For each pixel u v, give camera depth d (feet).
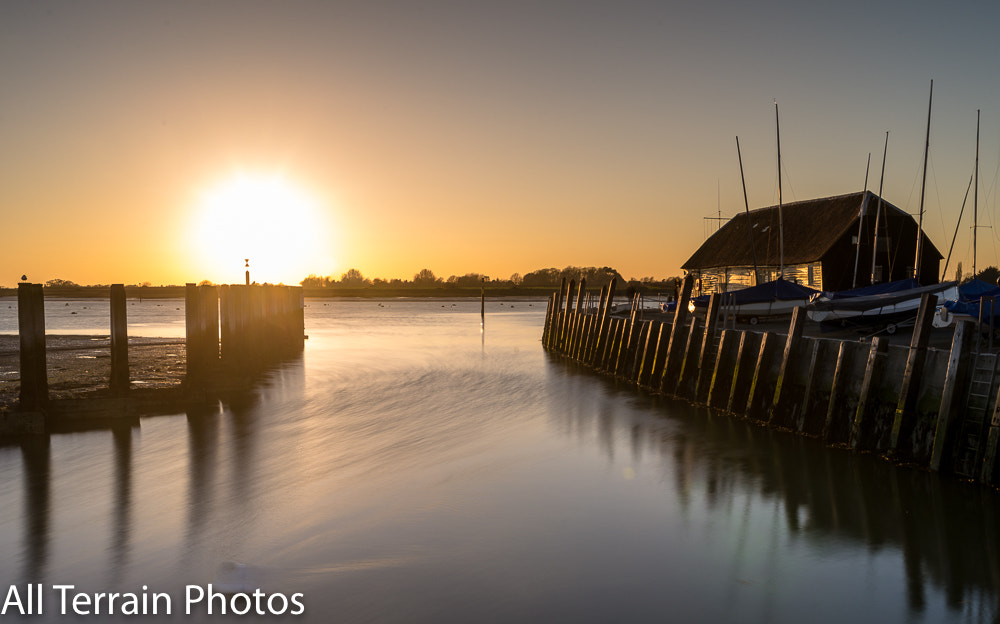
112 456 54.80
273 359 124.88
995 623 29.12
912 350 48.19
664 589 31.96
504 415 71.41
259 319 111.75
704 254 213.05
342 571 33.96
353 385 92.53
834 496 43.70
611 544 37.09
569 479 48.60
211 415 70.59
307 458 54.39
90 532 39.01
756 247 192.65
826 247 168.14
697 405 73.41
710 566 34.37
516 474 49.90
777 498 43.83
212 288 83.76
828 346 56.39
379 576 33.40
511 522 40.34
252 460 53.72
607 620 29.32
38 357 62.49
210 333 82.69
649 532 38.70
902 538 37.40
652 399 79.05
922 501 42.11
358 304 556.51
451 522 40.32
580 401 79.20
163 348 119.24
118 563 35.14
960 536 37.45
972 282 111.65
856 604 30.66
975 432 44.45
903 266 172.65
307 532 38.91
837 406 54.19
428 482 48.06
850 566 34.27
